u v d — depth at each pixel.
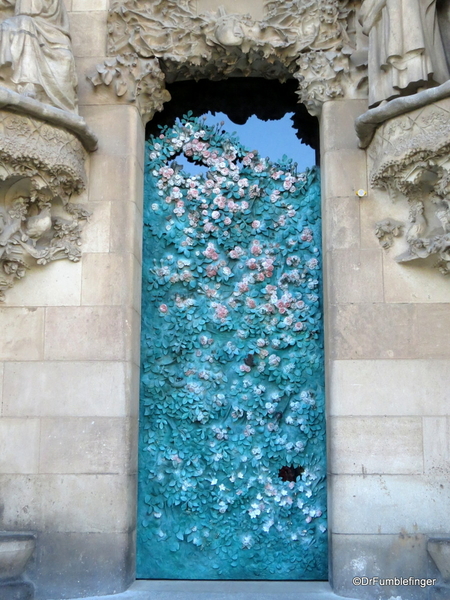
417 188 6.09
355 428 6.07
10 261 6.16
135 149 6.68
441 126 5.66
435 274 6.24
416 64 5.89
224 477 6.62
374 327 6.21
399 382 6.11
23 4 6.20
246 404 6.73
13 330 6.30
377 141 6.21
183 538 6.50
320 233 6.98
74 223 6.44
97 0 6.93
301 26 6.81
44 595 5.88
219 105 7.40
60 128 6.09
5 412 6.16
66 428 6.14
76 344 6.27
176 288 6.96
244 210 7.07
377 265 6.31
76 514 6.01
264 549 6.49
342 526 5.95
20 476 6.06
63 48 6.29
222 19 6.79
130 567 6.17
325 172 6.60
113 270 6.38
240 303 6.91
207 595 5.89
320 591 6.02
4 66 5.88
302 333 6.82
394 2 6.04
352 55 6.70
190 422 6.69
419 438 6.01
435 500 5.90
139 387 6.67
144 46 6.80
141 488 6.55
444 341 6.14
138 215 6.73
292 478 6.63
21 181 6.04
